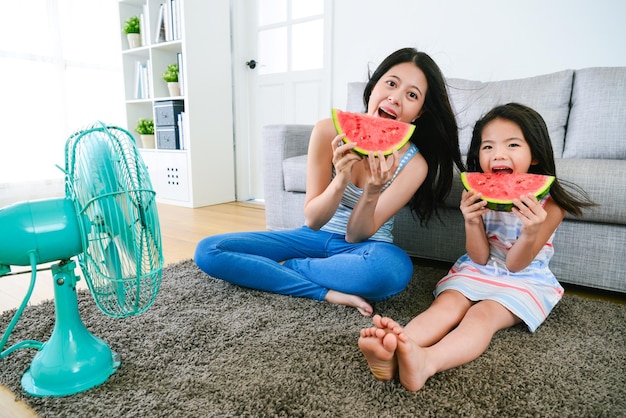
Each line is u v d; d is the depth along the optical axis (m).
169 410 0.69
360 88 2.16
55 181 3.12
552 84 1.79
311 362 0.84
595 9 1.88
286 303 1.15
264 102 3.12
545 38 2.01
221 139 3.06
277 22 2.95
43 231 0.72
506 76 2.14
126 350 0.90
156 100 2.99
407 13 2.37
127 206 0.71
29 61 2.91
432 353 0.78
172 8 2.82
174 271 1.45
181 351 0.89
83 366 0.78
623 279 1.25
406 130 0.90
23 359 0.86
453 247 1.50
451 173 1.23
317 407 0.70
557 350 0.91
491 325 0.90
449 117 1.13
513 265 1.03
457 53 2.25
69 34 3.13
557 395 0.74
